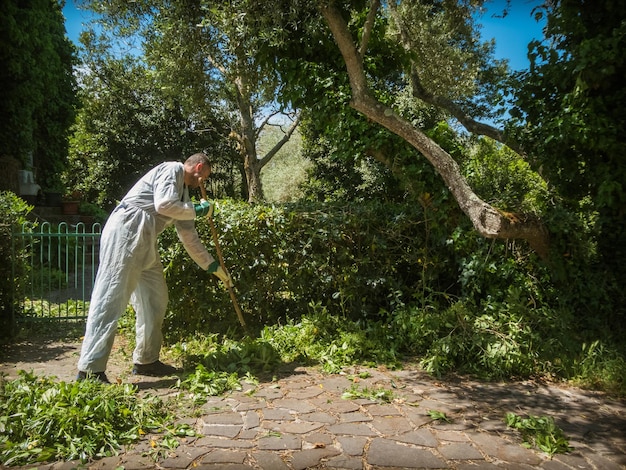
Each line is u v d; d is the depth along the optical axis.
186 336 5.52
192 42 7.85
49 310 6.76
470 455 2.91
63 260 11.53
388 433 3.18
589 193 5.74
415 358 4.95
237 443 2.98
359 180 15.44
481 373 4.47
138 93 22.27
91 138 22.86
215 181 25.16
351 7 6.59
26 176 12.96
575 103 5.30
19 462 2.69
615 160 5.26
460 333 4.83
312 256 5.79
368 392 3.91
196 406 3.54
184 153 22.53
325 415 3.44
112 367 4.58
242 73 7.54
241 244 5.63
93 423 2.99
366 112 5.63
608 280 5.51
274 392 3.88
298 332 5.19
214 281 5.64
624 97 5.33
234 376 4.11
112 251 3.95
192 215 4.09
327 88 6.59
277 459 2.79
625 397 4.01
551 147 5.50
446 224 5.87
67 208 14.05
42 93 13.62
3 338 5.76
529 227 5.26
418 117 12.12
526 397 3.96
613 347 4.80
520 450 3.01
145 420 3.19
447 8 9.07
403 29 8.03
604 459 2.94
